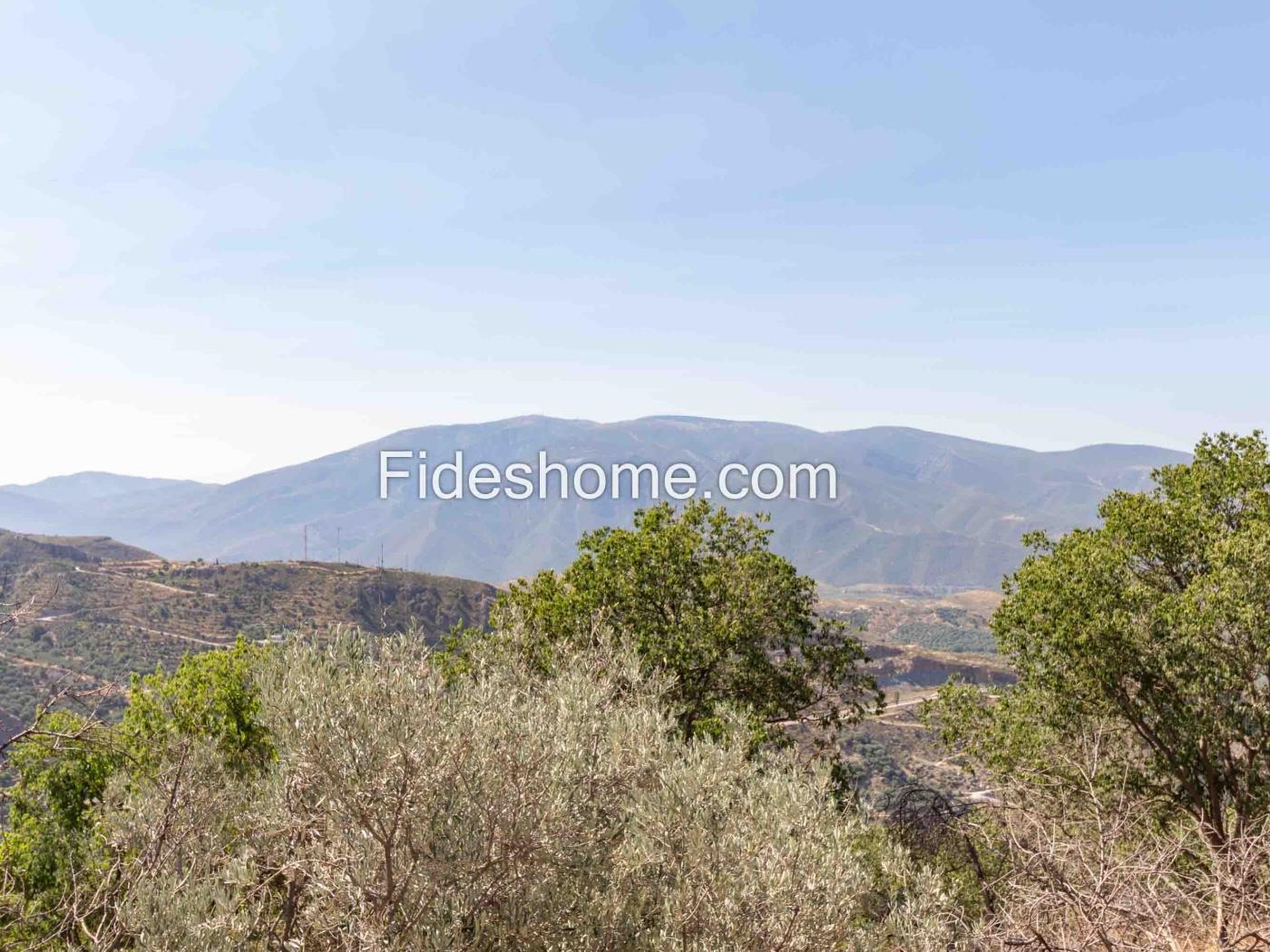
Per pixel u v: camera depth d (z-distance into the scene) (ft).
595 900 21.27
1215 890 24.62
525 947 20.21
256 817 23.56
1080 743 51.37
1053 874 25.35
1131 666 60.85
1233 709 56.24
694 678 72.64
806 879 20.39
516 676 32.27
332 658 21.21
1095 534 71.77
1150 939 23.81
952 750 71.67
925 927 21.34
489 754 20.86
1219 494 69.46
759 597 76.28
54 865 40.09
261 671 22.03
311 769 19.99
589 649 34.63
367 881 19.08
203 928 19.33
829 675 77.97
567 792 22.36
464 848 19.47
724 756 24.25
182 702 49.80
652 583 77.20
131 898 20.61
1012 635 70.33
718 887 20.72
